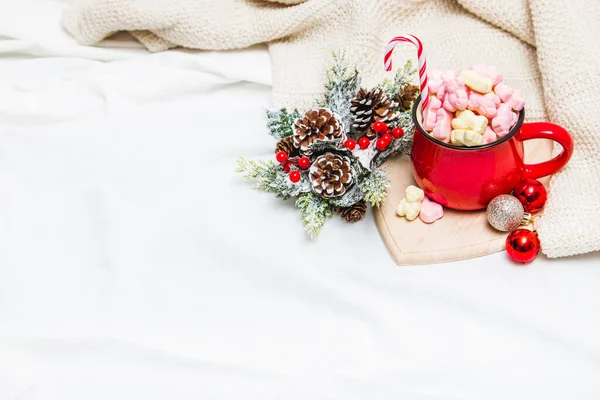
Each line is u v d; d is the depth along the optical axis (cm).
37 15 117
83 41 114
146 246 98
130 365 91
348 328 92
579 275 92
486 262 94
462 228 96
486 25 109
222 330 93
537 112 103
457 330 91
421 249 95
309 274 94
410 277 94
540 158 100
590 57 99
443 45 109
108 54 114
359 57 107
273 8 112
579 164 96
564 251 92
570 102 99
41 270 97
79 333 92
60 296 96
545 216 95
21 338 92
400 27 111
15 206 101
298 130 96
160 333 93
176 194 101
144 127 106
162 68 110
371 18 107
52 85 110
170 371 91
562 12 101
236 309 94
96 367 91
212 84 109
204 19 110
